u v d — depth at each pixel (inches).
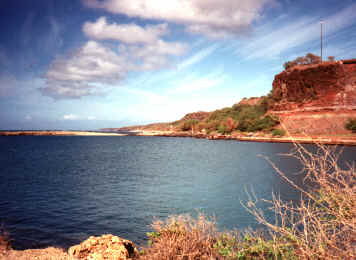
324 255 123.2
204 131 4857.3
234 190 628.4
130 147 2677.2
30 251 276.8
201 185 701.3
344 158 1130.0
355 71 3107.8
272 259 175.3
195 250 188.2
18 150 2257.6
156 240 215.3
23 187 694.5
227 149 2108.8
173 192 617.0
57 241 322.7
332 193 130.6
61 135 7047.2
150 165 1187.9
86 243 230.1
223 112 5506.9
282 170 957.8
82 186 705.0
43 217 428.5
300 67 3447.3
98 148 2532.0
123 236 339.6
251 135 3312.0
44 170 1039.0
